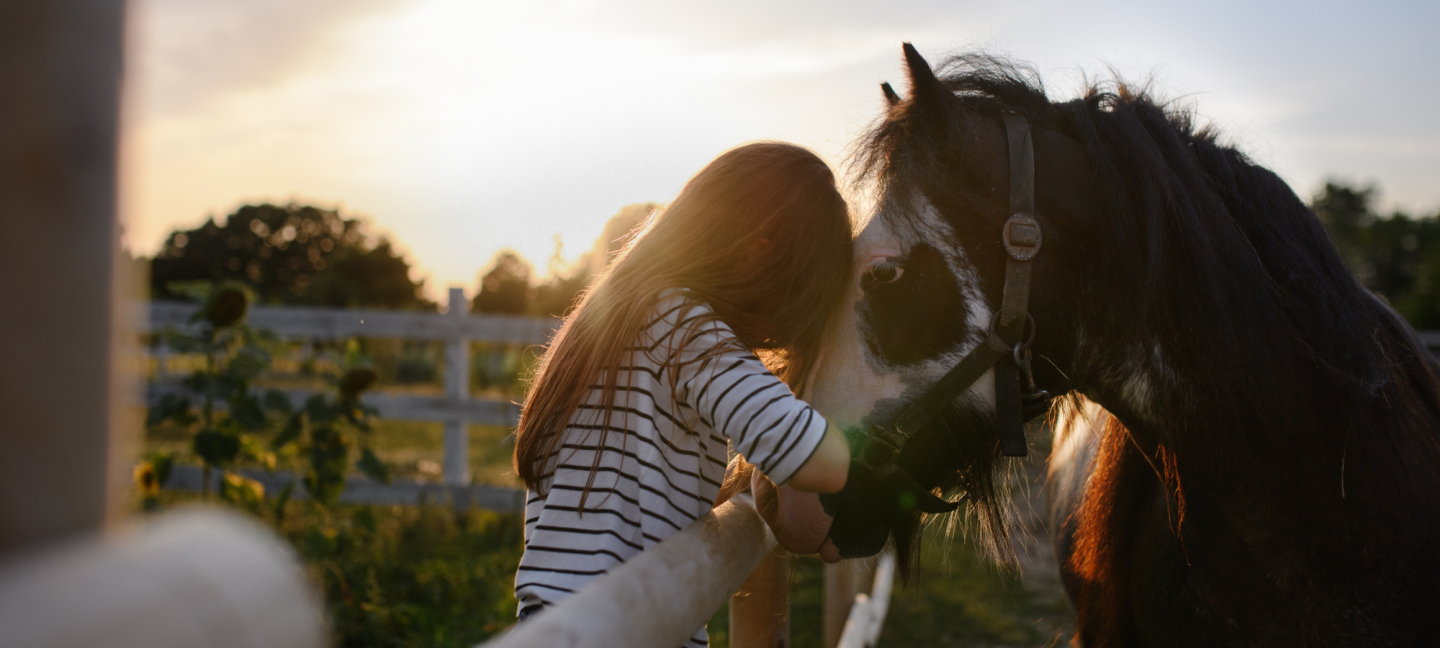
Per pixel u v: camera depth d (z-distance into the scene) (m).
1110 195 1.34
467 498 5.15
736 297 1.23
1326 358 1.36
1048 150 1.39
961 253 1.34
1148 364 1.38
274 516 4.02
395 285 30.34
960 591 4.44
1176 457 1.42
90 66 0.33
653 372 1.20
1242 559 1.42
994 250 1.34
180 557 0.32
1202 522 1.45
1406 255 37.56
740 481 1.65
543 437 1.26
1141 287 1.34
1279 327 1.38
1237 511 1.40
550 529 1.19
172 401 3.36
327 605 3.04
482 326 5.31
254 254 39.31
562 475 1.22
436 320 5.33
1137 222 1.35
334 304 28.11
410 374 14.44
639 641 0.71
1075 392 1.63
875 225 1.37
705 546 1.01
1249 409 1.35
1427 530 1.35
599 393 1.23
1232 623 1.45
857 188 1.48
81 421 0.33
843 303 1.38
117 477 0.36
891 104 1.56
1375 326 1.47
